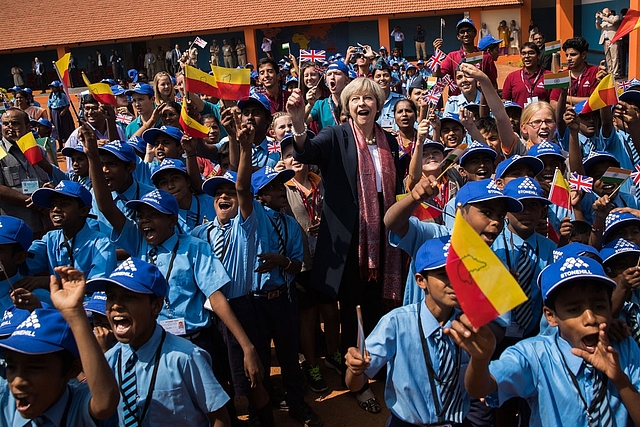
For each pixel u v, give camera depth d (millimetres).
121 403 3516
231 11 39375
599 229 5184
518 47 35094
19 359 3059
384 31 37719
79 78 39219
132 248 4723
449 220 4781
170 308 4441
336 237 5312
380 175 5344
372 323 5668
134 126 9484
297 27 39375
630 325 4098
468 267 2678
